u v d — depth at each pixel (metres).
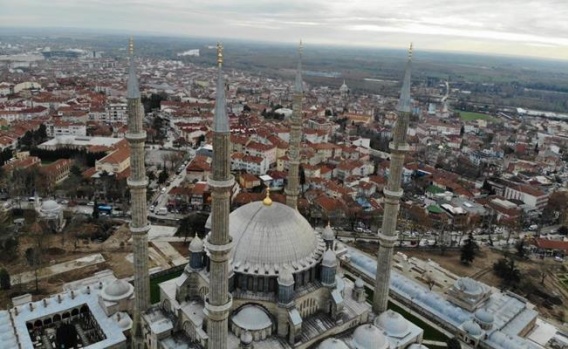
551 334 138.50
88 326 122.19
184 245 176.62
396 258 180.12
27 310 121.25
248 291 99.12
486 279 169.25
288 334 97.56
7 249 159.50
